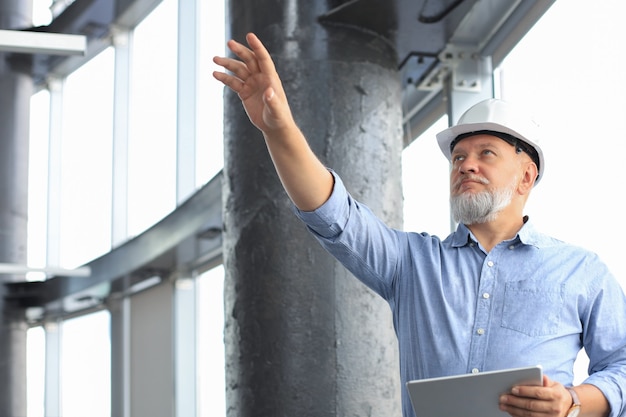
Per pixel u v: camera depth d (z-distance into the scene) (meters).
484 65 6.27
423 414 2.57
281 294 4.96
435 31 5.52
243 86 2.79
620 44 4.66
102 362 11.73
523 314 2.84
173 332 10.64
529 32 5.66
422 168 6.73
